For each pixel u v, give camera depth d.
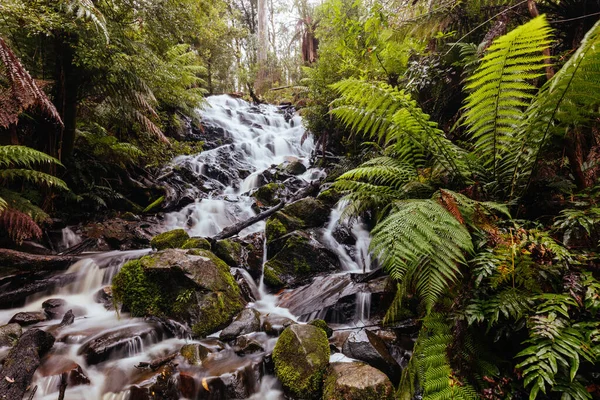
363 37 5.03
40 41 4.40
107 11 4.78
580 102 1.58
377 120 2.31
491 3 3.68
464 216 1.83
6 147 3.49
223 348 2.88
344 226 4.65
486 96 1.88
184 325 3.17
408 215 1.67
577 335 1.31
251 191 7.39
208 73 15.42
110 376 2.54
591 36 1.24
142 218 5.81
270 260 4.39
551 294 1.46
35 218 3.82
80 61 4.40
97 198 5.33
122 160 5.97
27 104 1.94
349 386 2.09
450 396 1.55
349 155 6.10
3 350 2.67
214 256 3.92
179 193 6.71
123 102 5.12
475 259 1.67
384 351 2.47
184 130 9.64
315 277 4.03
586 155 2.32
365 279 3.53
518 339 1.59
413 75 4.21
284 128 12.10
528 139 1.88
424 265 1.67
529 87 1.72
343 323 3.20
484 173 2.33
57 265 4.03
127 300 3.48
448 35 3.80
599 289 1.41
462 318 1.62
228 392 2.41
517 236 1.70
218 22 12.16
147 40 5.65
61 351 2.77
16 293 3.55
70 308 3.54
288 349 2.61
